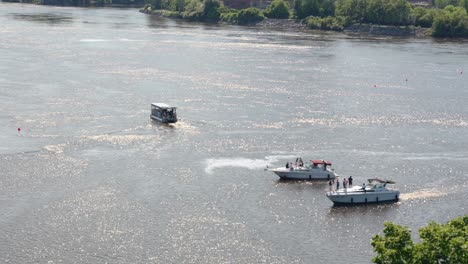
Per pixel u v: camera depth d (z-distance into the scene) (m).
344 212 116.06
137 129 160.12
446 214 115.88
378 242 75.62
